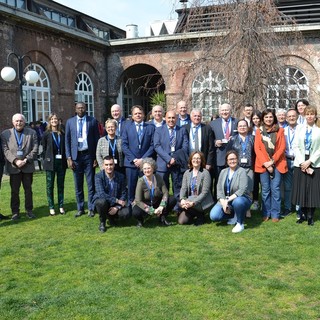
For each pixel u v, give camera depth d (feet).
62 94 61.41
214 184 24.52
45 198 29.99
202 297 13.03
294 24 36.81
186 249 17.65
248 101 34.94
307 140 20.77
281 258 16.28
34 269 15.85
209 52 37.91
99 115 70.90
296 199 21.11
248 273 14.84
